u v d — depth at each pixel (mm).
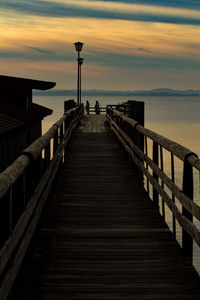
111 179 10633
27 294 4414
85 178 10719
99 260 5367
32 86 13562
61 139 11547
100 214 7527
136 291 4512
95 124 27406
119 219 7234
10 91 13695
